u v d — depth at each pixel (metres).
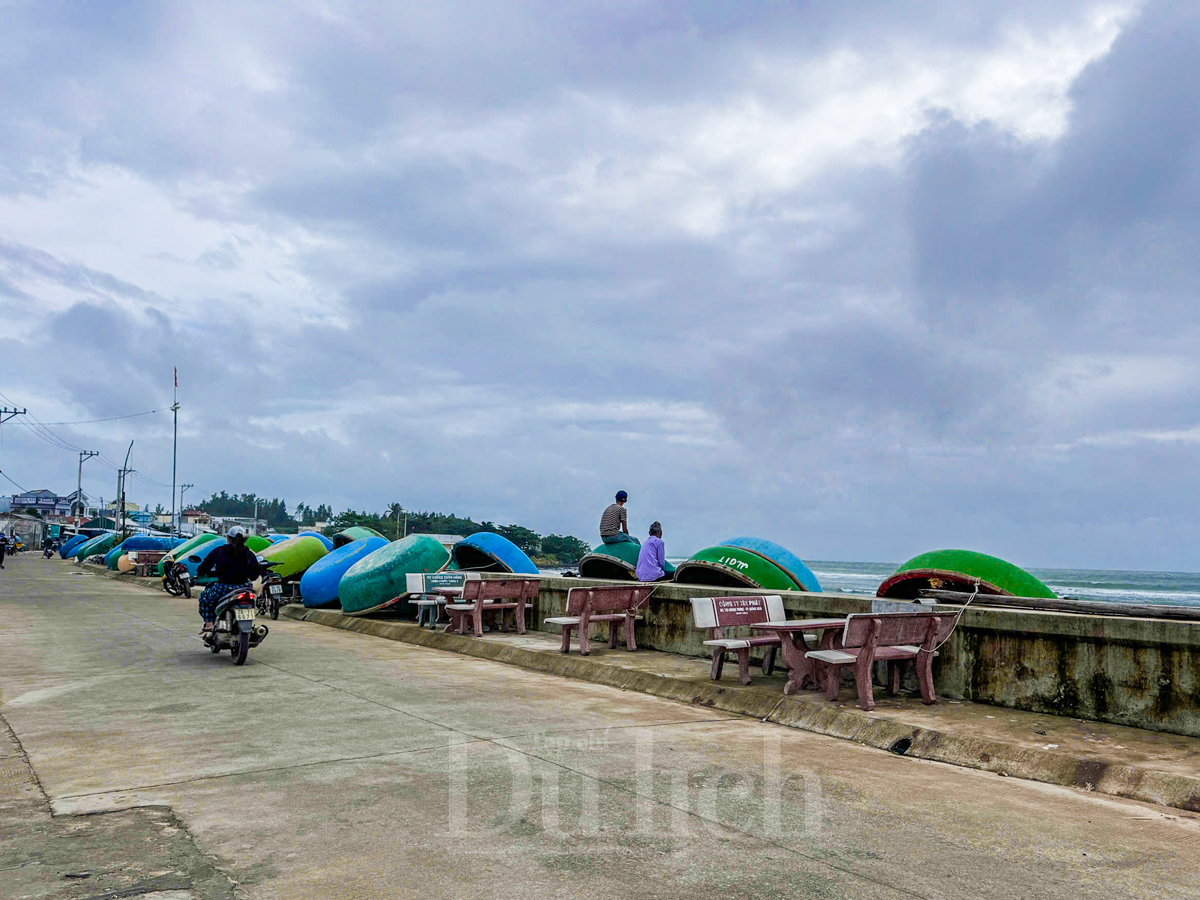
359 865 3.98
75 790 5.13
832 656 7.59
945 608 8.39
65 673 9.74
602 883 3.80
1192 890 3.85
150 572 35.12
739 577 13.34
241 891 3.67
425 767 5.71
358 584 16.59
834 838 4.46
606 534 16.12
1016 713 7.24
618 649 11.54
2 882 3.73
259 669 10.25
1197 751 5.96
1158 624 6.54
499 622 13.98
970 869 4.06
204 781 5.33
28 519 117.06
